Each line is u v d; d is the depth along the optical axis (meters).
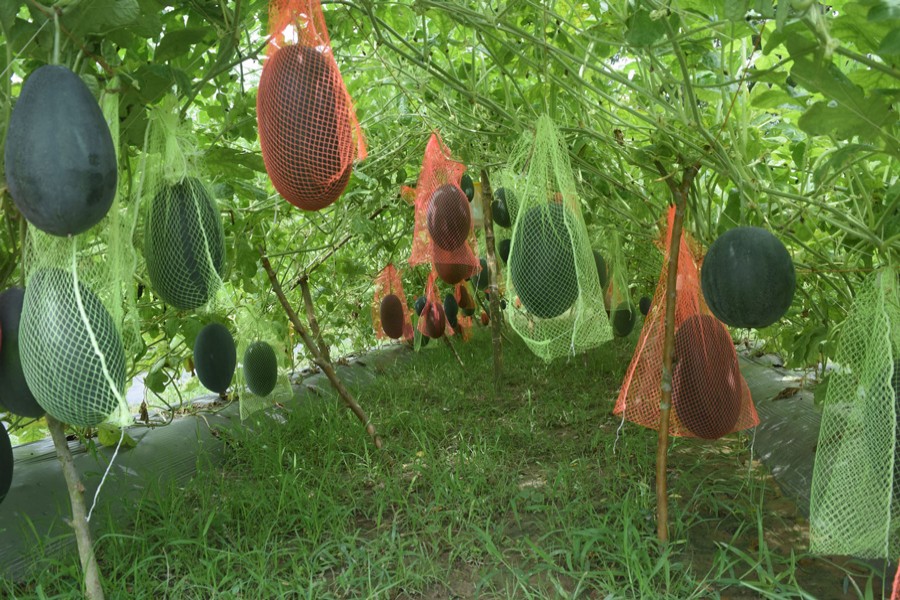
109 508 3.66
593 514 3.57
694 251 3.60
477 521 3.71
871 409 2.51
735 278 2.52
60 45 2.03
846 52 2.18
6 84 2.01
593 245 5.42
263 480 4.31
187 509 3.91
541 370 7.33
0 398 2.18
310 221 6.32
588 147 4.68
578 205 3.13
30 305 1.96
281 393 5.54
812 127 2.44
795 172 4.47
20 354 1.98
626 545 3.01
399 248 8.27
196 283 2.36
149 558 3.14
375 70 5.37
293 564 3.18
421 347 8.95
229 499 3.90
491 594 3.10
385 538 3.45
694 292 3.27
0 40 2.46
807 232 4.10
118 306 2.15
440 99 4.59
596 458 4.62
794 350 4.45
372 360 9.13
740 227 2.62
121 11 1.97
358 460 4.66
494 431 5.20
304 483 4.14
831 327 4.42
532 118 4.06
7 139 1.65
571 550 3.28
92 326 1.94
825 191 3.23
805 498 3.86
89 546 2.67
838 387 2.73
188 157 2.57
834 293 4.72
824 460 2.70
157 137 2.42
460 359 7.91
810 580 3.06
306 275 6.27
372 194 6.18
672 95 3.16
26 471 4.49
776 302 2.51
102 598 2.70
